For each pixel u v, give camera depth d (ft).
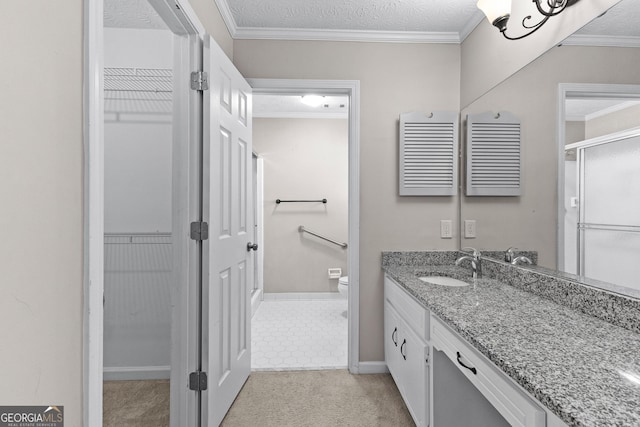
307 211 13.73
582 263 4.28
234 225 6.47
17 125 2.12
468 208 7.41
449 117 7.60
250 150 7.48
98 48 2.85
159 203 7.57
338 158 13.79
